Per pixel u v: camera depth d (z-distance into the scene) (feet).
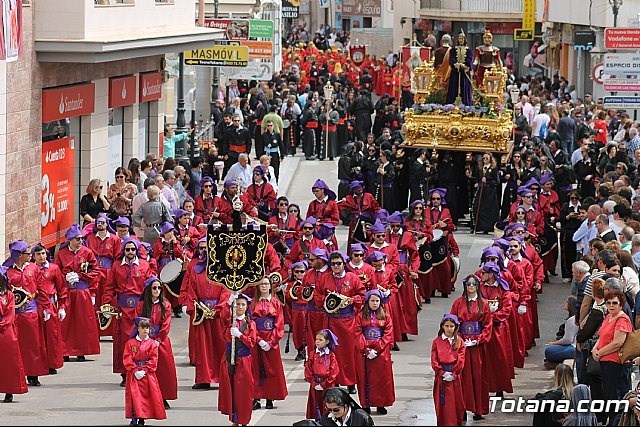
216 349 78.07
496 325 75.20
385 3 360.28
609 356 64.64
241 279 71.00
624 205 90.38
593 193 124.47
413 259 90.63
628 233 82.53
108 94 118.62
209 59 144.25
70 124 111.96
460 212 135.85
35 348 77.87
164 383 73.05
